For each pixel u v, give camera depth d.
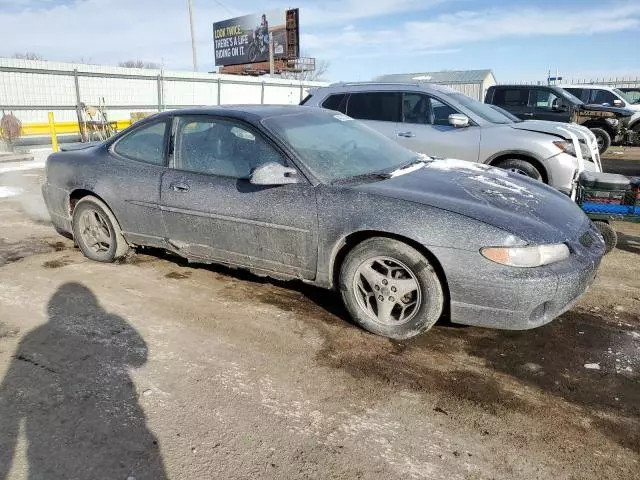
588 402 2.79
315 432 2.52
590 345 3.39
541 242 3.03
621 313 3.86
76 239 4.93
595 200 4.92
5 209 7.08
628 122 15.12
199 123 4.15
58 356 3.16
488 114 7.32
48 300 3.98
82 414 2.61
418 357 3.23
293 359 3.17
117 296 4.06
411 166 4.06
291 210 3.55
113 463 2.29
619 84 28.50
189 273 4.56
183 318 3.70
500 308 3.05
